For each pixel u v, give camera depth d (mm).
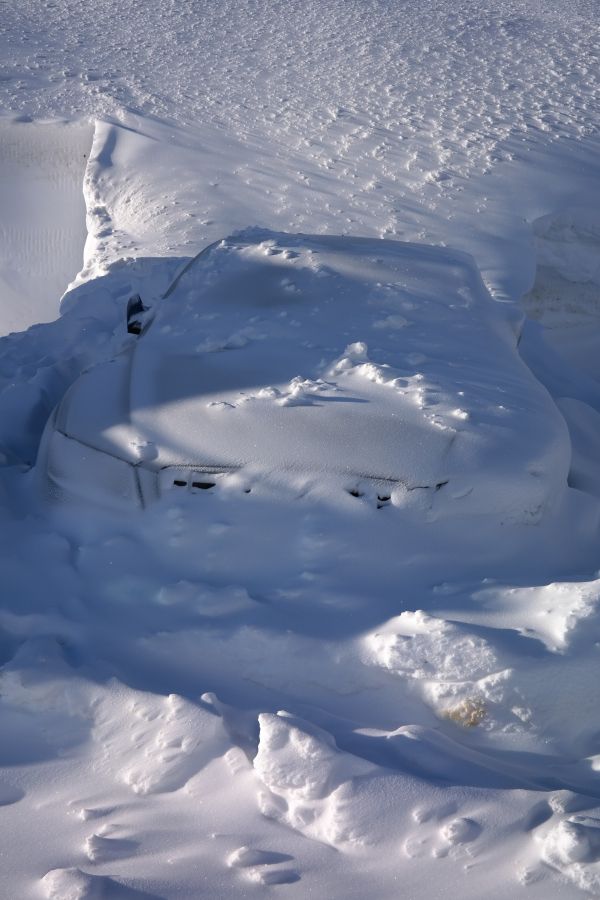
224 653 2896
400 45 14297
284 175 9742
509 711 2771
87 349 4949
